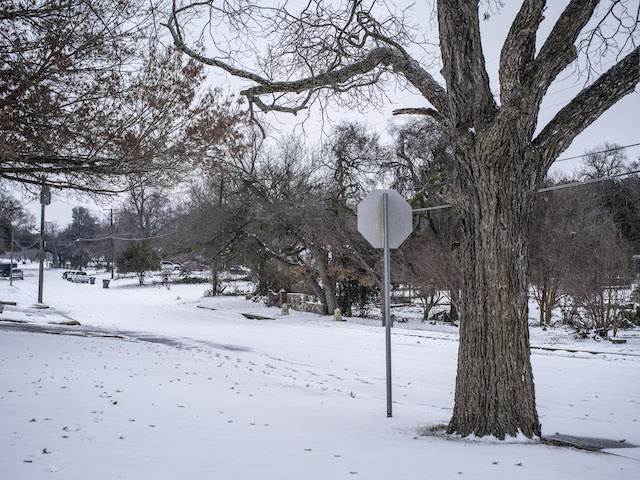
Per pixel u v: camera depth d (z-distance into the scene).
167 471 3.96
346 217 29.92
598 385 11.52
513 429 5.96
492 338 6.17
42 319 23.47
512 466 4.35
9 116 11.94
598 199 36.59
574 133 6.35
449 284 27.98
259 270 42.28
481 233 6.33
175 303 43.81
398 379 12.08
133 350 13.59
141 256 73.19
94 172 14.39
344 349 17.73
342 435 5.90
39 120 12.77
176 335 20.73
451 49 6.32
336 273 32.81
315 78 8.16
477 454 4.89
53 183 15.12
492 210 6.24
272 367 12.94
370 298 34.72
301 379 11.10
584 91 6.33
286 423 6.45
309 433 5.89
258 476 3.93
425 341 20.25
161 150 14.52
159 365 11.18
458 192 6.59
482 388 6.14
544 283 27.17
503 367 6.09
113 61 13.49
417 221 29.00
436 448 5.22
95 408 6.28
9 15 12.12
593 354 16.48
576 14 5.62
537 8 5.48
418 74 7.48
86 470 3.87
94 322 25.53
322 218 29.39
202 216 33.28
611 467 4.34
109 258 109.94
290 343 19.20
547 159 6.42
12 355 10.65
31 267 125.31
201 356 13.84
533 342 20.25
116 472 3.86
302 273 34.62
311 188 30.59
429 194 28.52
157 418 6.06
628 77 6.03
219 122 14.66
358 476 3.99
